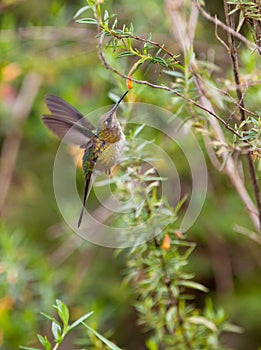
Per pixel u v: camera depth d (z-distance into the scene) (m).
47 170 13.24
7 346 8.77
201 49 9.52
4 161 12.35
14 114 12.02
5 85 11.89
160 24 10.11
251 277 12.52
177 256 6.55
